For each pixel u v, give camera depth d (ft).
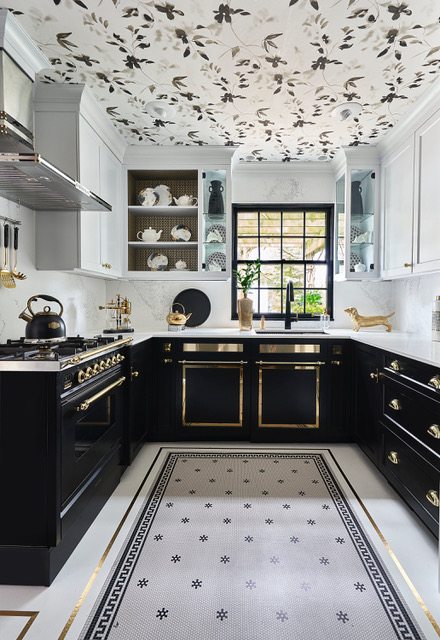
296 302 12.50
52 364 5.13
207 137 10.01
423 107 8.09
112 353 7.57
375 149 10.60
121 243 10.82
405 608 4.79
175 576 5.35
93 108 8.19
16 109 6.14
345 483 8.13
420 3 5.35
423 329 10.27
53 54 6.54
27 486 5.25
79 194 6.65
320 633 4.43
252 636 4.38
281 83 7.40
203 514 6.93
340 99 8.00
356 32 5.94
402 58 6.60
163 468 8.86
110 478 7.59
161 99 8.07
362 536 6.27
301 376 10.45
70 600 4.93
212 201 10.93
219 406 10.53
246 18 5.66
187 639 4.34
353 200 10.85
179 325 11.16
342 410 10.45
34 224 7.92
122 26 5.86
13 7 5.48
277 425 10.49
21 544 5.24
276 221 12.39
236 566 5.55
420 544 6.06
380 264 10.72
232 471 8.71
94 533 6.35
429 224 7.95
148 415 10.43
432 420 6.00
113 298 12.21
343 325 12.25
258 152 11.04
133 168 10.85
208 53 6.49
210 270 11.02
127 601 4.91
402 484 7.09
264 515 6.89
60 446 5.33
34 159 5.02
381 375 8.16
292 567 5.53
